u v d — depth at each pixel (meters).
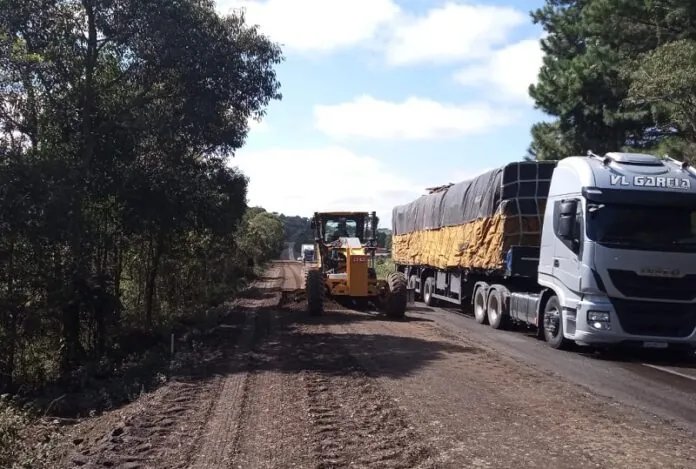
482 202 17.36
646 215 12.35
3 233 13.10
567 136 25.14
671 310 12.27
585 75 22.94
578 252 12.57
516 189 16.00
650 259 12.16
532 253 15.75
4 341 14.12
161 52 15.82
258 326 17.83
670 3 20.81
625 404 8.67
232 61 16.97
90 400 11.52
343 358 12.23
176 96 17.14
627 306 12.26
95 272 16.19
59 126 16.06
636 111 22.48
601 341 12.27
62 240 14.24
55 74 15.71
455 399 8.84
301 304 22.70
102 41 16.12
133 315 20.80
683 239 12.27
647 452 6.61
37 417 10.05
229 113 19.03
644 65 18.45
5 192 12.93
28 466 6.71
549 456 6.46
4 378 14.12
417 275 25.75
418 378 10.26
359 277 19.48
